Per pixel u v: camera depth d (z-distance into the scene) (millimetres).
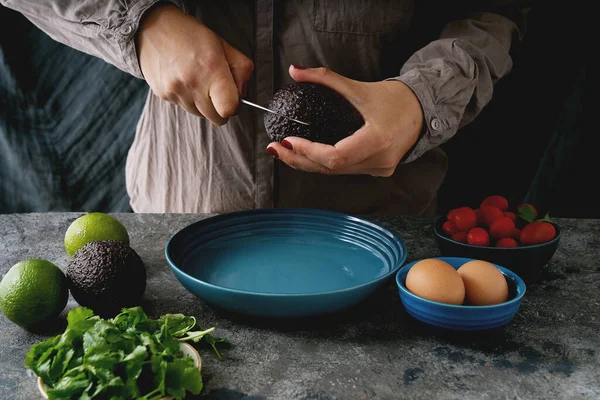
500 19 1209
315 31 1236
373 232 1035
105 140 2049
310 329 853
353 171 959
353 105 903
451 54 1067
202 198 1373
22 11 1111
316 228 1083
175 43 985
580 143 1627
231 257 993
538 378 745
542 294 959
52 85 2014
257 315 823
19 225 1221
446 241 991
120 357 666
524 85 1644
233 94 956
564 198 1694
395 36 1278
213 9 1224
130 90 1993
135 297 864
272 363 773
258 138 1302
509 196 1771
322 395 712
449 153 1764
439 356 790
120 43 1008
